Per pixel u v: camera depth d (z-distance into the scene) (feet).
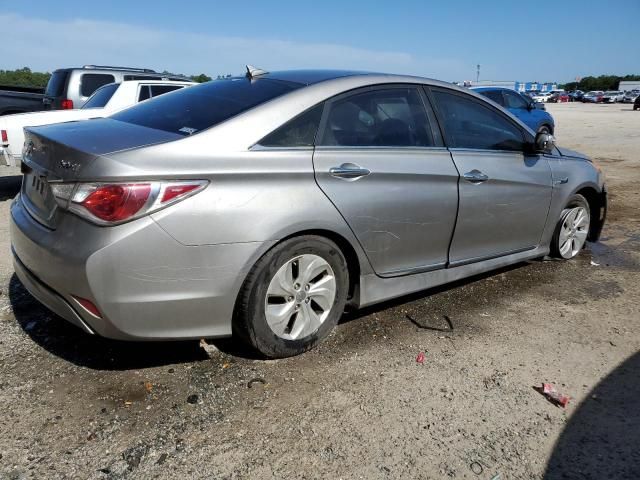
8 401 8.58
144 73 34.73
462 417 8.66
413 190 11.12
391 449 7.85
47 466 7.25
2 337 10.57
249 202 8.86
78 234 8.14
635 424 8.67
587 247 18.33
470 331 11.66
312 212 9.51
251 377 9.52
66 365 9.66
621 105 197.06
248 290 9.17
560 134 62.18
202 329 8.97
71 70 32.07
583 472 7.57
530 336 11.55
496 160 13.07
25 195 10.11
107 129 9.72
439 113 12.17
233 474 7.25
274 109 9.66
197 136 8.90
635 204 25.25
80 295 8.17
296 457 7.61
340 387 9.34
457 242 12.42
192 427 8.15
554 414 8.86
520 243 14.34
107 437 7.85
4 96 31.99
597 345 11.26
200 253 8.50
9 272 14.14
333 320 10.57
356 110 10.71
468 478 7.37
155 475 7.18
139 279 8.17
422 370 10.00
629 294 14.10
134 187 8.02
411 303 13.05
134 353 10.14
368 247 10.62
